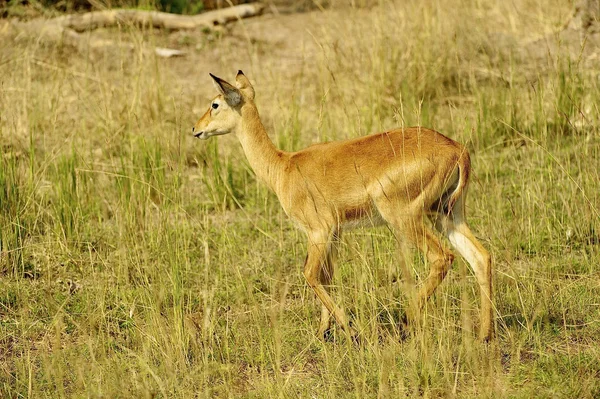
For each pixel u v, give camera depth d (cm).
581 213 1364
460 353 980
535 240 1328
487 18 2162
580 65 1859
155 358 1067
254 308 1107
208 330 1100
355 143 1145
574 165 1551
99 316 1162
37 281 1301
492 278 1084
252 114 1223
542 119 1673
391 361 980
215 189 1588
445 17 2102
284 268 1326
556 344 1048
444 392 952
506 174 1586
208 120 1245
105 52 2120
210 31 2480
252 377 1031
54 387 1023
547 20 2089
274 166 1200
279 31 2483
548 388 956
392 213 1105
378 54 1958
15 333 1159
